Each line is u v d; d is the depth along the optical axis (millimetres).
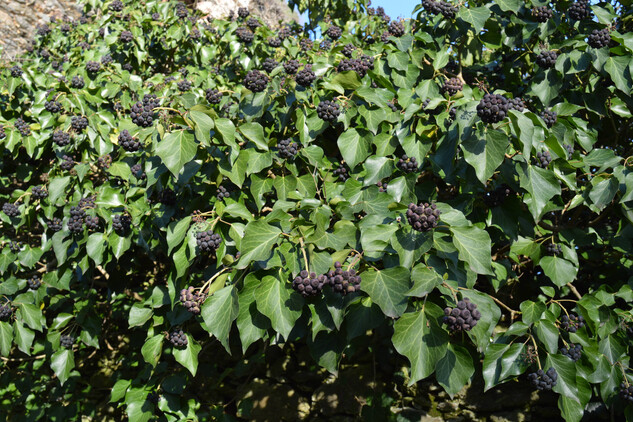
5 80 4504
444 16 3188
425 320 2107
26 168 4438
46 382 4773
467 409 3857
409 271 2133
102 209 3254
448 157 2484
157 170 2707
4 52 7285
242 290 2312
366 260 2287
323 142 3234
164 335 3039
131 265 3781
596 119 3439
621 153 3764
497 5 3244
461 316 2025
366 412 3932
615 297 3348
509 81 3654
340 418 4098
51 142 4098
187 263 2496
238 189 2975
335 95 3025
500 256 3365
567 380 2615
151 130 2609
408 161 2660
